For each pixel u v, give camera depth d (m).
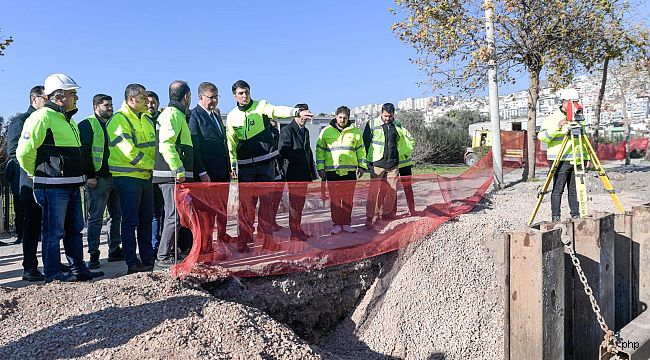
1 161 9.77
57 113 4.71
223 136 5.55
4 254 6.90
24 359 3.05
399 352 5.33
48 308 3.76
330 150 6.99
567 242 3.92
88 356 3.11
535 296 3.64
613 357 3.71
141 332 3.38
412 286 5.78
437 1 13.87
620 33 15.02
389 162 7.34
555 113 6.95
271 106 5.83
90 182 5.74
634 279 5.18
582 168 6.39
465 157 29.14
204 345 3.29
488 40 12.16
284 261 5.11
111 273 5.55
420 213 7.11
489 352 5.37
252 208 5.00
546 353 3.67
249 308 3.99
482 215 7.76
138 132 5.25
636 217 5.15
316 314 5.27
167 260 4.99
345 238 5.78
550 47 14.86
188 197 4.53
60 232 4.75
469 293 5.89
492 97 12.09
